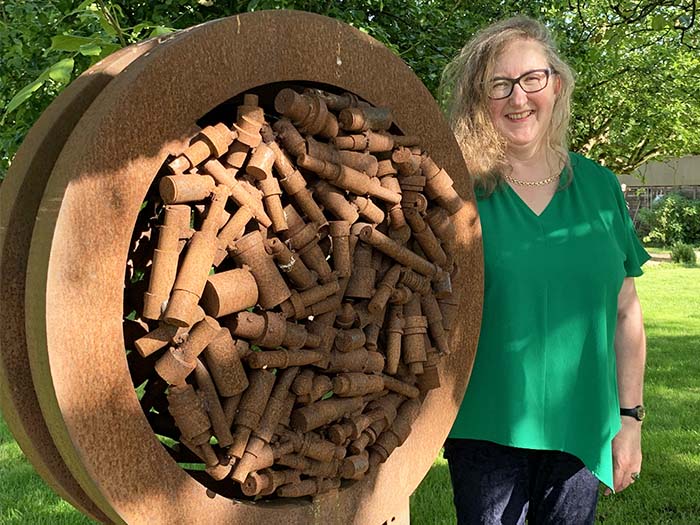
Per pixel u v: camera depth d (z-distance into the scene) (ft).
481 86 6.89
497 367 6.63
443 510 11.50
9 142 10.11
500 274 6.63
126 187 4.17
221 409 4.61
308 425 4.96
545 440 6.58
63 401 3.97
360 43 5.32
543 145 6.98
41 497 12.02
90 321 4.05
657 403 17.07
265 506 5.03
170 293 4.40
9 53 10.58
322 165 4.99
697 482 12.69
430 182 5.67
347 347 5.17
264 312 4.79
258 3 12.05
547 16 18.28
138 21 12.14
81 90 4.60
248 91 5.27
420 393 5.89
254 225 4.81
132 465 4.29
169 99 4.33
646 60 33.58
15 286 4.35
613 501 12.00
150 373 5.10
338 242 5.14
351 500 5.46
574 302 6.65
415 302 5.65
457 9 15.83
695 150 44.80
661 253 64.85
